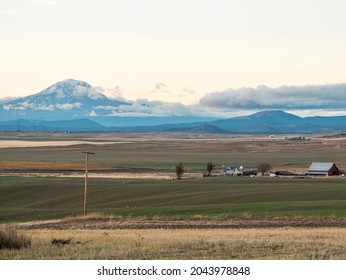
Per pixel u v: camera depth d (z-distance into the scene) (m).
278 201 161.12
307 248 61.66
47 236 79.12
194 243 66.50
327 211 122.12
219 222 106.19
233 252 59.59
